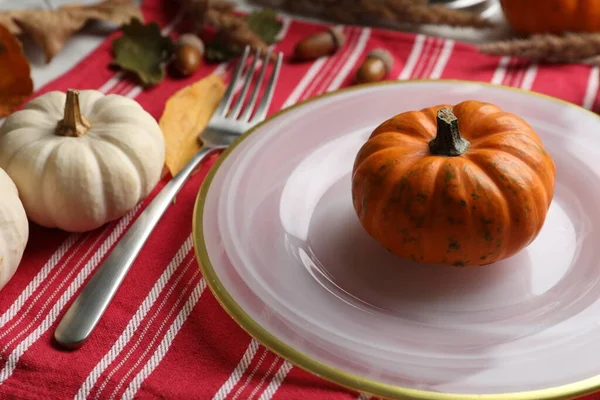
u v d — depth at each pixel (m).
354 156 0.56
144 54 0.67
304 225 0.53
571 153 0.55
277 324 0.47
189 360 0.48
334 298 0.49
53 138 0.53
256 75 0.67
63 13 0.69
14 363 0.48
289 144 0.56
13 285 0.52
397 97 0.59
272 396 0.47
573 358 0.46
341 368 0.45
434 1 0.73
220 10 0.70
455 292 0.49
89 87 0.65
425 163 0.49
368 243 0.52
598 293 0.49
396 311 0.49
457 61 0.68
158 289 0.51
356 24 0.74
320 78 0.66
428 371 0.45
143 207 0.56
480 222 0.48
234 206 0.52
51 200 0.52
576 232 0.52
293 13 0.75
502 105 0.58
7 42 0.61
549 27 0.69
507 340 0.47
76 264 0.53
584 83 0.64
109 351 0.48
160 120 0.60
